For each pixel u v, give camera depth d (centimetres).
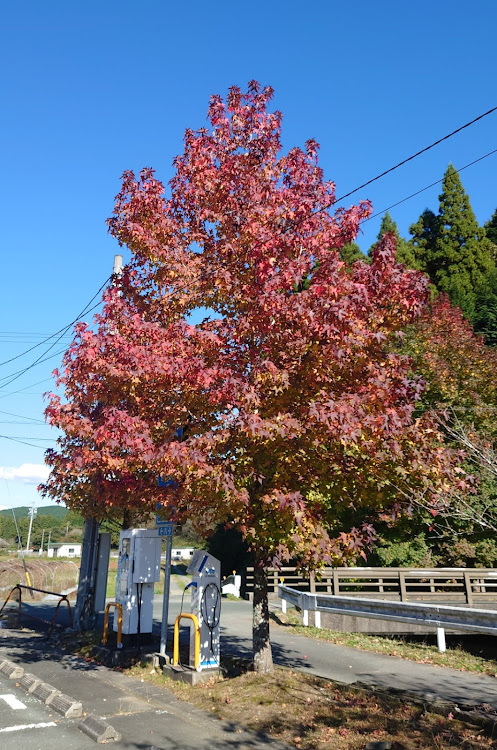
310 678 826
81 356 796
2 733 621
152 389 828
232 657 955
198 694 766
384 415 694
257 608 855
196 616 866
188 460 672
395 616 1066
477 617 906
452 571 1616
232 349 835
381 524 1892
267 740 601
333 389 770
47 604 1959
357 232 845
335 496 838
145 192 947
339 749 569
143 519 1281
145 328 815
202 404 804
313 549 696
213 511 787
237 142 944
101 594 1362
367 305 707
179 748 578
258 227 830
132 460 764
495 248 4525
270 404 773
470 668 983
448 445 855
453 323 2131
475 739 595
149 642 1056
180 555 6131
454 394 1772
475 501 1149
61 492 1186
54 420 820
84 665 974
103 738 597
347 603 1201
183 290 911
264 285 786
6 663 905
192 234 949
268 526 745
